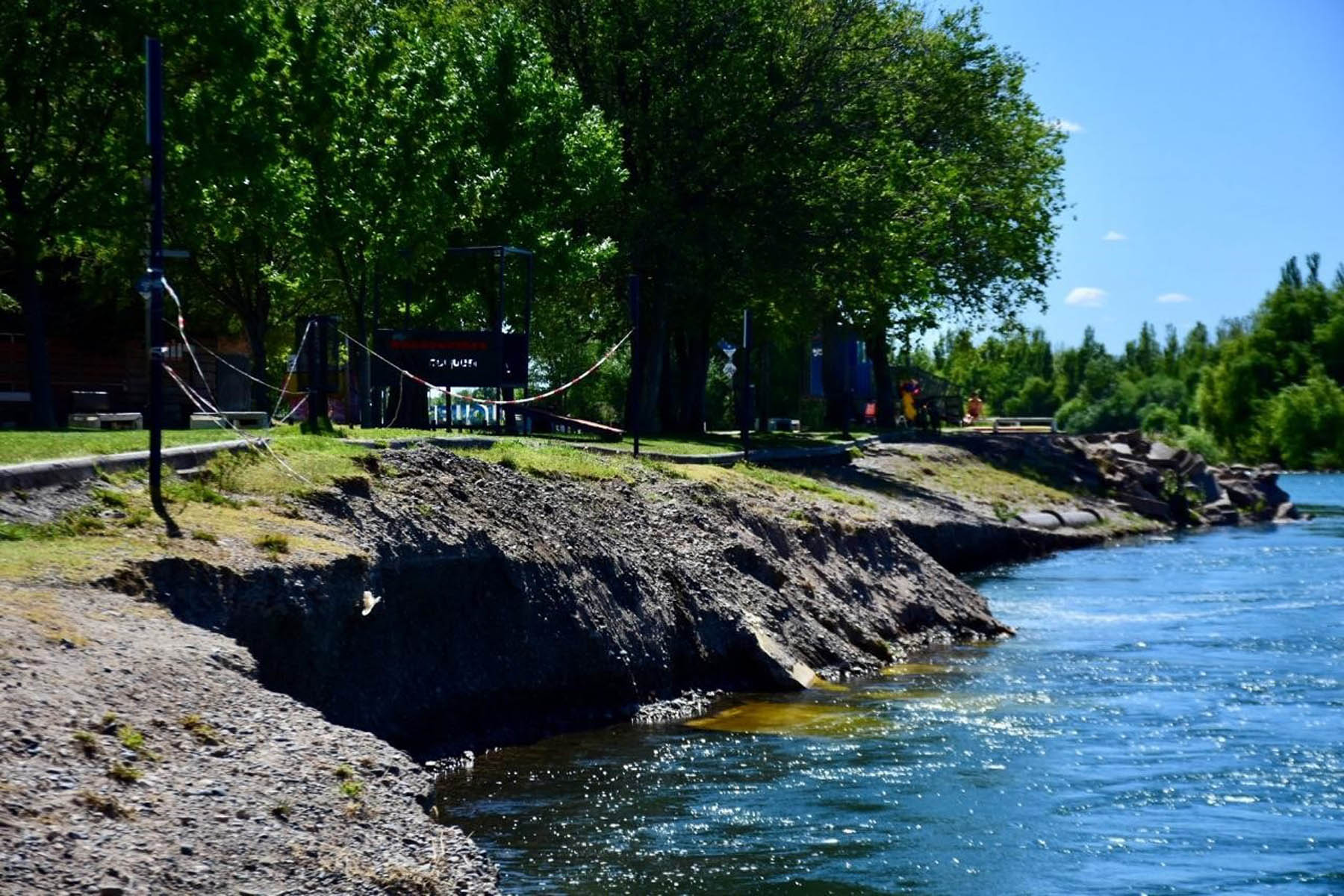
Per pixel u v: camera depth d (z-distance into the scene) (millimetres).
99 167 26109
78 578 11164
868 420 68500
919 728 16781
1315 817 13281
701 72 39562
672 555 20047
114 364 40031
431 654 15195
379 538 15039
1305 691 19172
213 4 26656
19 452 14203
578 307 46812
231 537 13172
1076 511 47969
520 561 16719
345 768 9852
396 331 26438
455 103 31484
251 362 45594
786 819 12930
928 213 46531
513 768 14531
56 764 8312
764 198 40656
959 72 53469
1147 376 150000
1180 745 16016
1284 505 59875
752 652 19328
